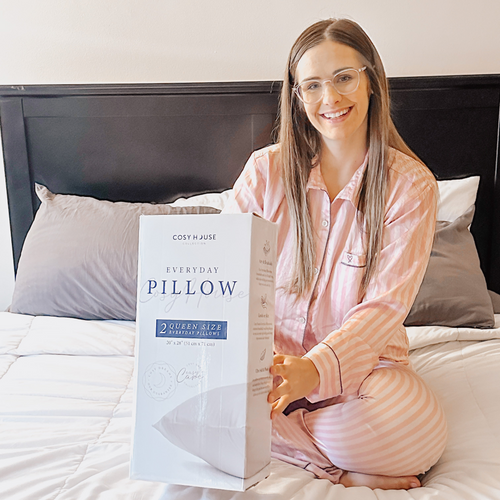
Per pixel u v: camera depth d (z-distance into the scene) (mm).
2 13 2178
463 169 2061
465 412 1189
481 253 2088
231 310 821
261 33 2137
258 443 854
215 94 2113
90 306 1751
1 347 1533
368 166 1218
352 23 1171
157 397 839
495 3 2053
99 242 1790
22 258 1862
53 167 2188
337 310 1218
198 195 2148
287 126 1251
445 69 2100
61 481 872
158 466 833
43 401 1212
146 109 2137
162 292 849
